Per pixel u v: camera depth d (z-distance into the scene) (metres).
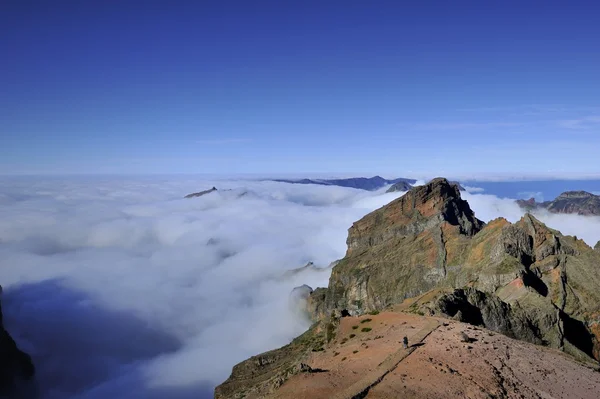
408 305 108.75
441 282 159.25
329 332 87.81
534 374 55.97
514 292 116.81
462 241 172.62
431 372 50.50
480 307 97.19
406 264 181.00
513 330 95.25
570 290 122.94
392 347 60.41
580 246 136.88
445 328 68.75
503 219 165.75
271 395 49.44
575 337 107.06
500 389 48.72
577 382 57.03
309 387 48.25
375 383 47.59
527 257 136.12
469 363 54.50
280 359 108.19
